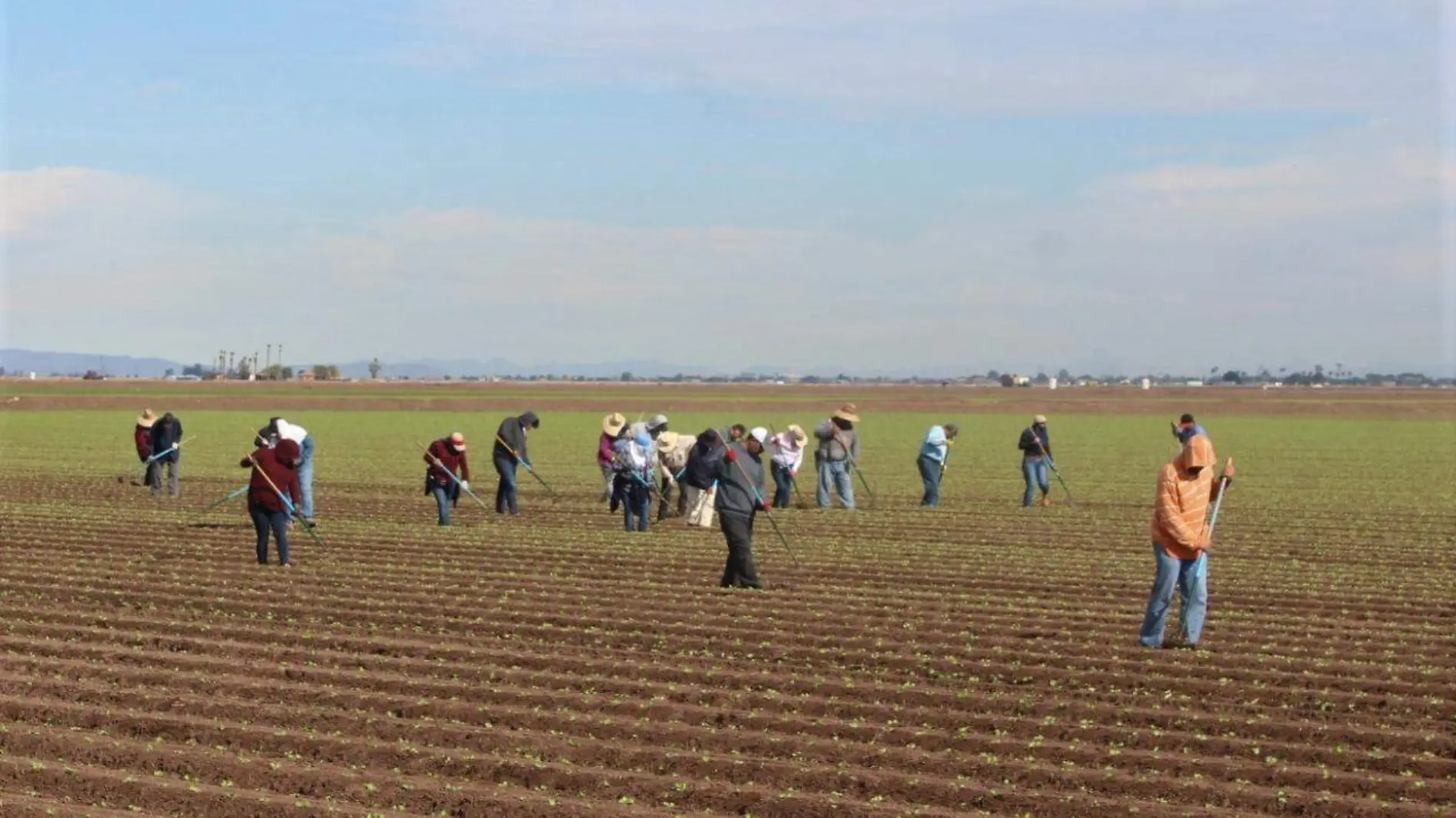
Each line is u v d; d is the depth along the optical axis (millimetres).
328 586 18297
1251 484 39688
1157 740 11305
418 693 12586
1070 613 16844
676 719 11859
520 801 9578
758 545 23219
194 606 16766
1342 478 42156
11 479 37062
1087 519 28438
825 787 10109
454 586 18328
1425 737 11391
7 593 17469
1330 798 9781
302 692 12336
